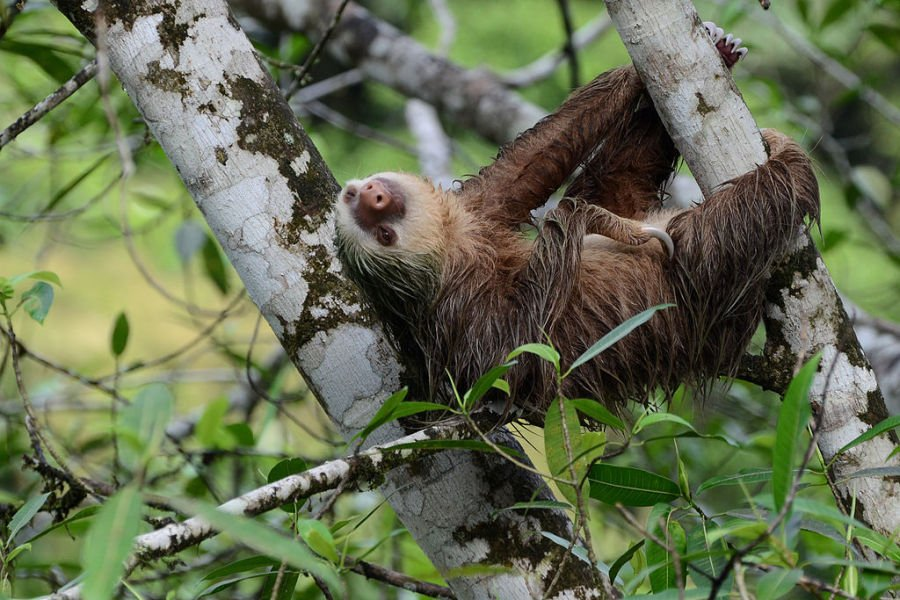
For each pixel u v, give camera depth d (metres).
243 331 18.38
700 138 7.62
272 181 7.68
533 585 7.25
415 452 6.46
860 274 19.34
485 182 9.12
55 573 10.02
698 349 8.23
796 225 7.74
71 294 24.84
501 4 24.53
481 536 7.33
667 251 8.19
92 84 13.44
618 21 7.53
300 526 5.93
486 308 8.24
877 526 7.32
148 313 24.56
